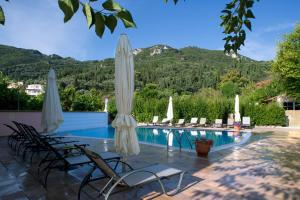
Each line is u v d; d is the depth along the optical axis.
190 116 21.81
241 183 4.83
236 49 3.09
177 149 8.58
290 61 19.48
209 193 4.29
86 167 5.87
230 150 8.54
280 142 10.77
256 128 18.95
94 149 8.60
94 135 16.03
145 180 3.82
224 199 4.04
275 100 25.62
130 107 5.02
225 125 20.36
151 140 13.84
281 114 20.61
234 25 2.93
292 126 21.27
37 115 14.45
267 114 20.77
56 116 8.18
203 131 17.61
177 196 4.14
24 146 8.34
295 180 5.04
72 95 20.20
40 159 6.80
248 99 24.23
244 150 8.54
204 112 21.38
